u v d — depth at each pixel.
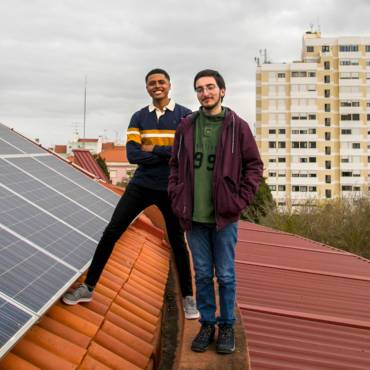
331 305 5.81
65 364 2.91
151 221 8.34
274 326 4.78
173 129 4.35
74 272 3.46
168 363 4.15
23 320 2.48
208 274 3.26
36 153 6.62
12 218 3.62
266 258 8.60
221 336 3.19
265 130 73.94
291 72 72.75
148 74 4.32
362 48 73.12
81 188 6.27
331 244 18.88
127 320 4.09
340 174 73.81
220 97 3.08
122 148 91.12
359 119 73.25
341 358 4.12
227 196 3.00
